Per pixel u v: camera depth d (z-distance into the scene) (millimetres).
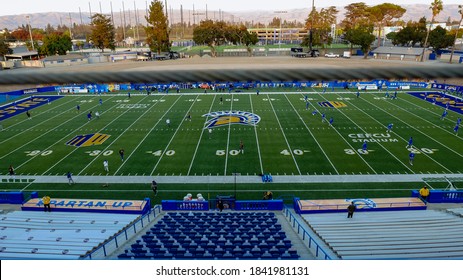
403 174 26172
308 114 43500
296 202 21031
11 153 31625
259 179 25953
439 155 29578
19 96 57812
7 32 147625
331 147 31938
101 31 97250
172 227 17906
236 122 40312
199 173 27141
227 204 21922
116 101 53375
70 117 43969
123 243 15258
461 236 13906
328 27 111125
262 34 188375
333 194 23531
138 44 143750
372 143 32781
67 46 94625
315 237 15242
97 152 31688
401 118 41062
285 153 30656
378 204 21188
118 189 24922
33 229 17344
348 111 44750
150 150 31969
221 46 119812
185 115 43938
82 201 22500
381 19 120938
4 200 23250
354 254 12242
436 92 56375
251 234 16328
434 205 21656
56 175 27094
